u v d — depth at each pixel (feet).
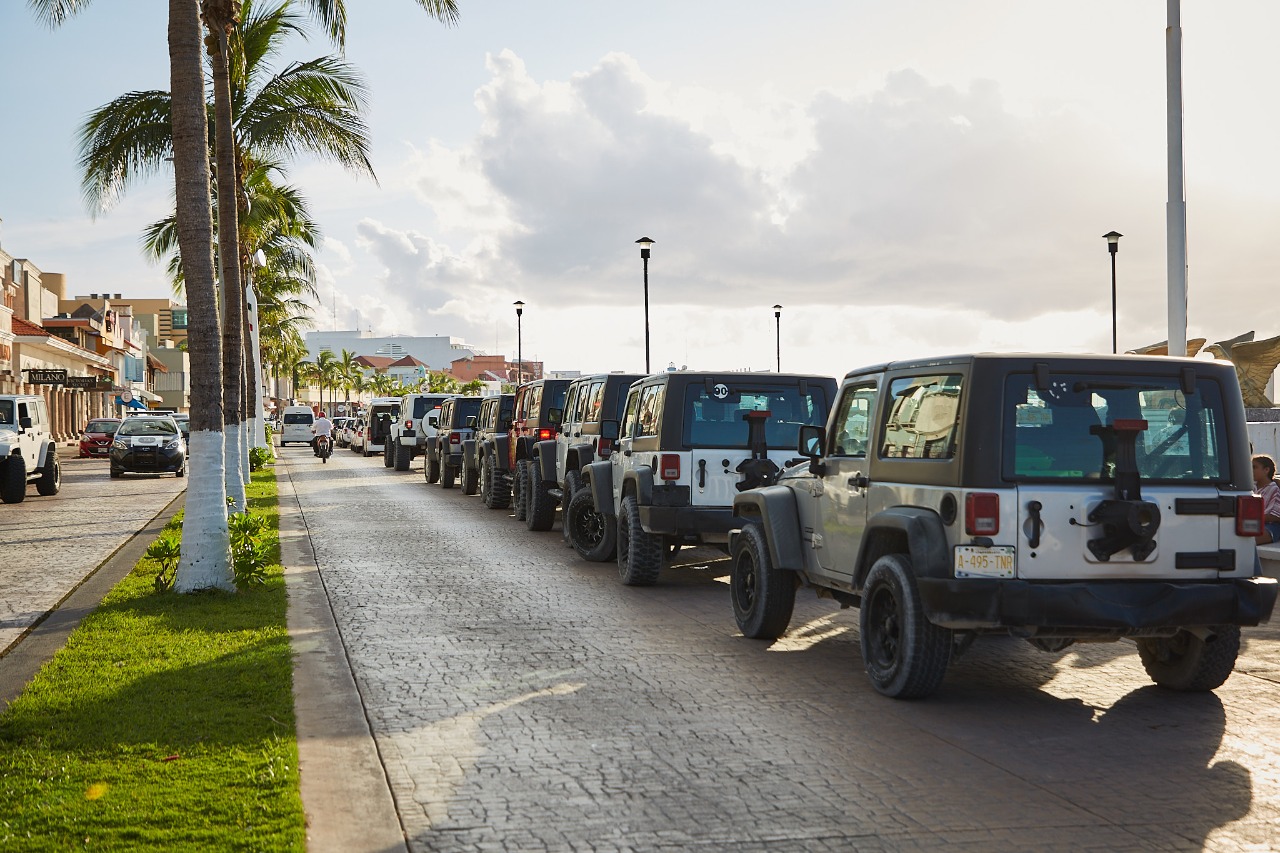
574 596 37.63
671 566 45.88
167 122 72.33
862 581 25.00
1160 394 22.49
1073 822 16.43
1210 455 22.66
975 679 25.61
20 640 29.60
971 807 17.06
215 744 19.56
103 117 71.72
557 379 60.80
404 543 53.01
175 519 62.49
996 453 21.50
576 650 28.71
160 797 16.79
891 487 23.99
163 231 103.24
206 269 37.04
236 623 31.40
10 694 23.65
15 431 79.00
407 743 20.34
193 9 37.50
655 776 18.52
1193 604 21.72
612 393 48.34
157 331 437.58
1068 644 23.57
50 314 280.72
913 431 23.58
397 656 27.89
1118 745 20.33
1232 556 22.36
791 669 26.55
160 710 21.84
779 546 28.50
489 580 41.24
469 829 16.12
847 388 27.12
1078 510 21.62
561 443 55.31
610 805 17.12
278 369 321.93
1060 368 22.00
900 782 18.24
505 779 18.35
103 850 14.75
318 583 40.34
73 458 160.86
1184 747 20.22
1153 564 21.97
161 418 114.93
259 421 125.59
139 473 117.80
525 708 22.86
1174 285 51.49
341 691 24.17
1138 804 17.21
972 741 20.58
